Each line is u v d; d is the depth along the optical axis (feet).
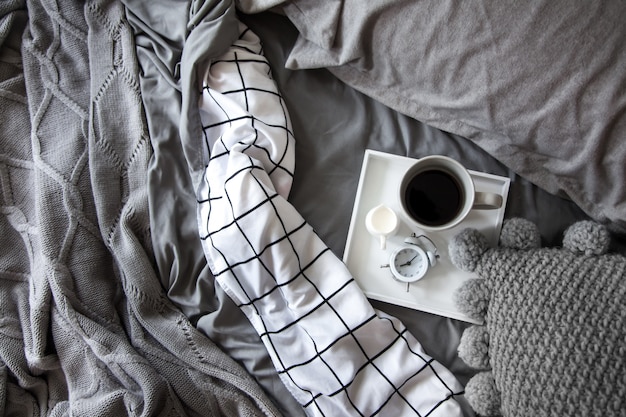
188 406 2.69
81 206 2.79
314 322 2.60
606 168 2.37
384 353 2.62
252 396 2.59
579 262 2.36
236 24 2.79
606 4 2.23
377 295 2.68
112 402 2.53
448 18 2.36
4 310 2.74
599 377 2.19
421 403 2.57
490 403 2.44
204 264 2.77
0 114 2.91
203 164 2.80
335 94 2.87
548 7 2.25
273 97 2.81
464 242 2.49
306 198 2.81
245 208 2.57
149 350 2.70
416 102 2.71
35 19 2.98
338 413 2.57
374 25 2.52
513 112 2.41
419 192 2.52
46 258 2.68
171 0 2.89
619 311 2.24
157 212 2.77
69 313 2.64
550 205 2.71
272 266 2.62
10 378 2.71
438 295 2.70
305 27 2.75
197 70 2.79
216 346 2.73
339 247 2.76
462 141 2.78
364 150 2.81
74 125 2.89
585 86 2.26
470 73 2.43
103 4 2.96
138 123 2.86
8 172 2.87
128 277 2.72
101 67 2.92
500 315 2.40
